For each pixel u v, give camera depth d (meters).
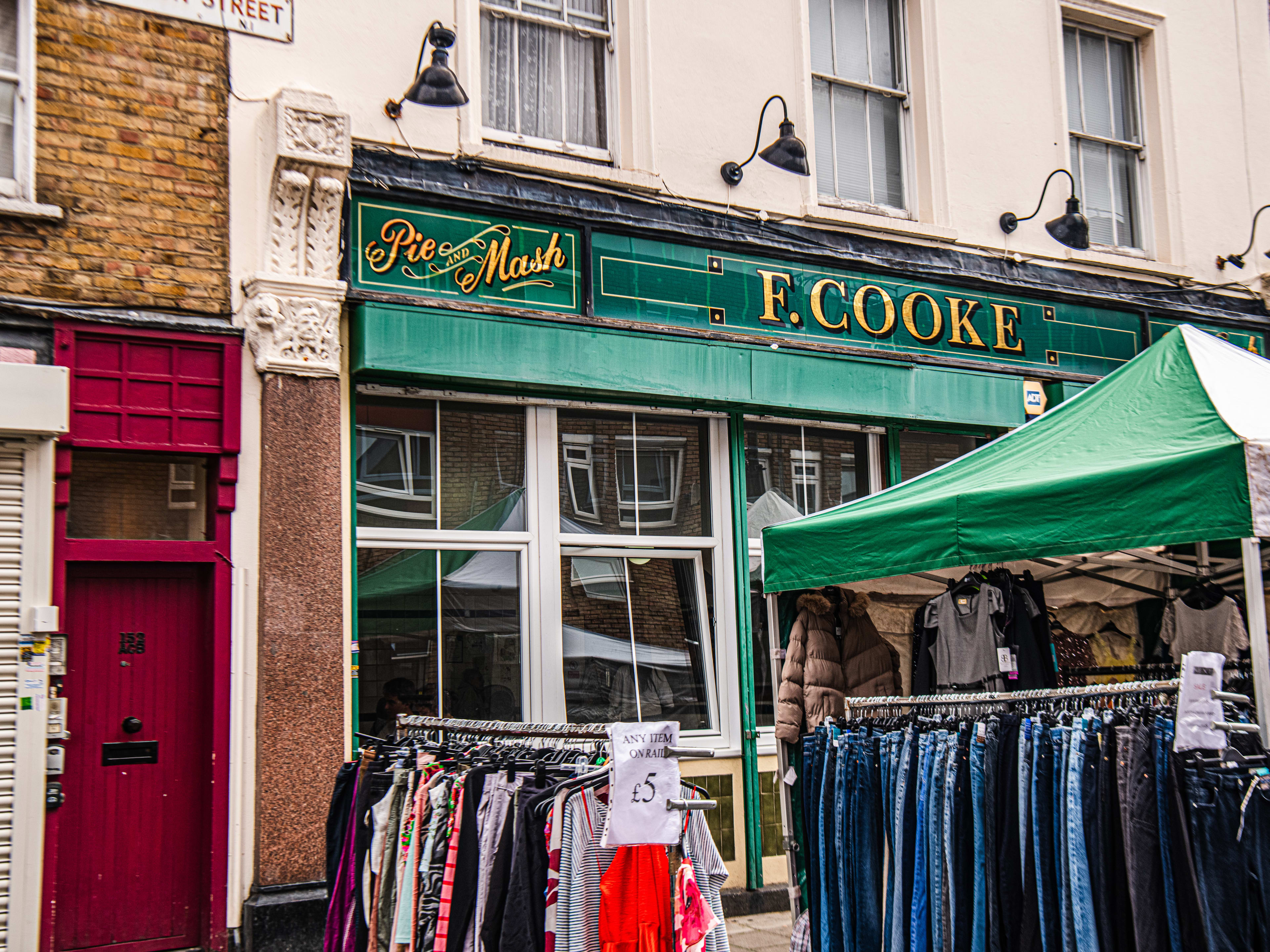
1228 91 10.54
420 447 6.99
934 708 5.14
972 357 8.76
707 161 8.04
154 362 6.20
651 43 7.97
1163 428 4.62
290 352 6.39
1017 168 9.35
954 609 6.50
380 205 6.77
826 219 8.32
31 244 6.03
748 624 7.76
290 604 6.25
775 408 7.93
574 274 7.31
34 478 5.81
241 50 6.64
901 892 4.52
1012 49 9.50
